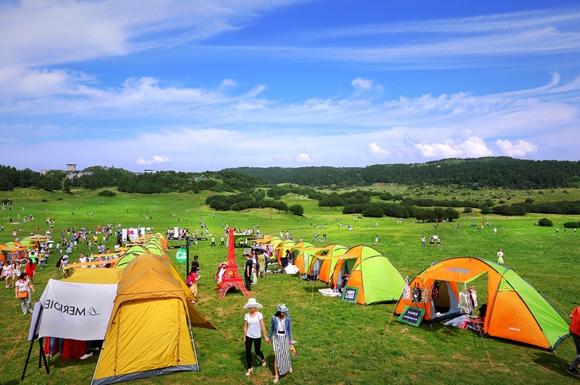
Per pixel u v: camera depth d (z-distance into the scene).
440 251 43.12
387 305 17.22
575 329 9.62
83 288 10.39
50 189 170.50
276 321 9.05
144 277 9.91
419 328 13.71
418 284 14.39
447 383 8.98
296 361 10.27
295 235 77.81
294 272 25.86
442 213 107.94
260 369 9.62
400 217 134.50
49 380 9.10
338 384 8.80
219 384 8.73
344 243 58.78
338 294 19.34
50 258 38.69
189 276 18.95
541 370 9.93
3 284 23.16
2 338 12.72
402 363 10.30
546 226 76.62
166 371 9.30
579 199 181.75
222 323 14.02
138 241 49.56
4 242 57.34
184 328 9.70
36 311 9.69
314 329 13.44
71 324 9.98
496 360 10.62
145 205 147.88
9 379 9.16
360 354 10.95
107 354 9.02
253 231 84.19
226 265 20.36
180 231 69.81
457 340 12.38
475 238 59.75
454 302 15.33
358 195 189.38
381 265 18.27
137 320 9.34
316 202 178.75
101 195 169.88
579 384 9.09
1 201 132.88
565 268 30.12
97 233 71.69
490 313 12.80
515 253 40.91
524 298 12.32
